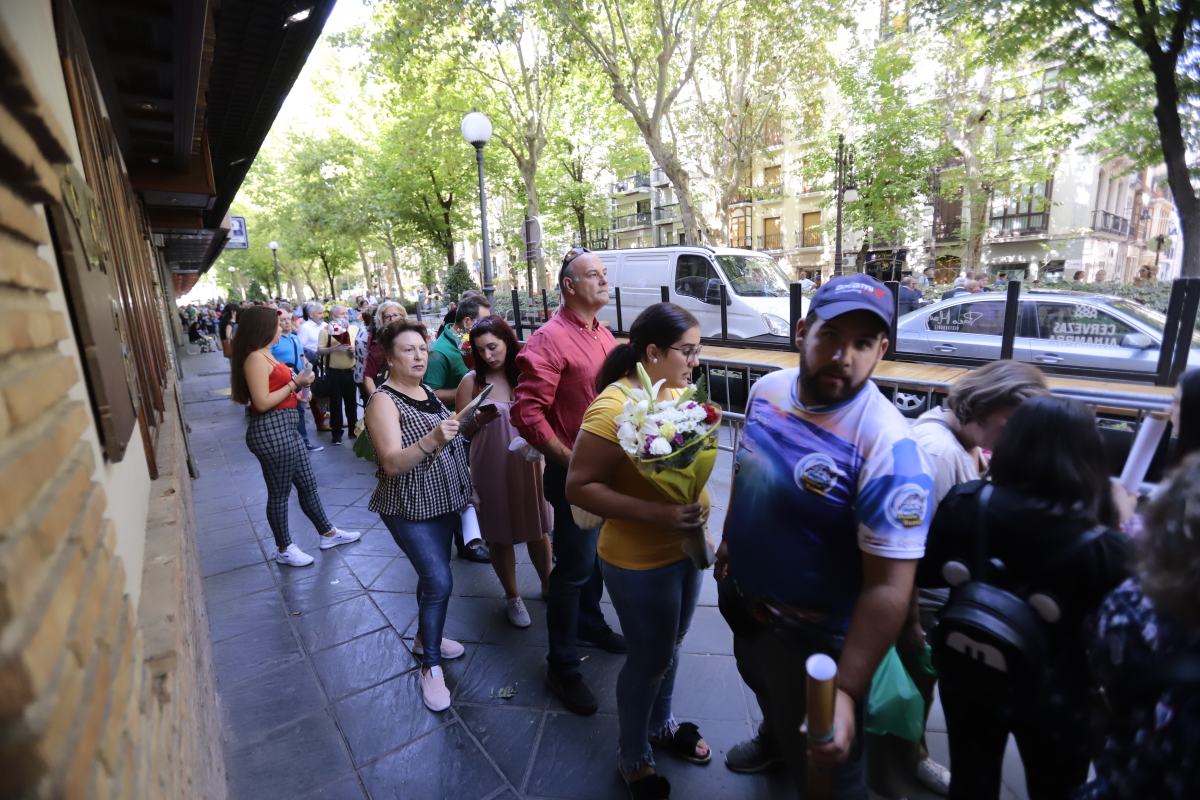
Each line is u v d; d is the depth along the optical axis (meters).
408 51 14.11
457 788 2.20
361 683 2.79
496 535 3.03
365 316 8.21
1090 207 22.62
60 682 0.54
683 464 1.61
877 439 1.35
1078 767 1.45
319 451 6.93
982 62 10.29
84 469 0.79
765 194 24.09
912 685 1.74
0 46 0.53
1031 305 6.14
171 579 1.53
